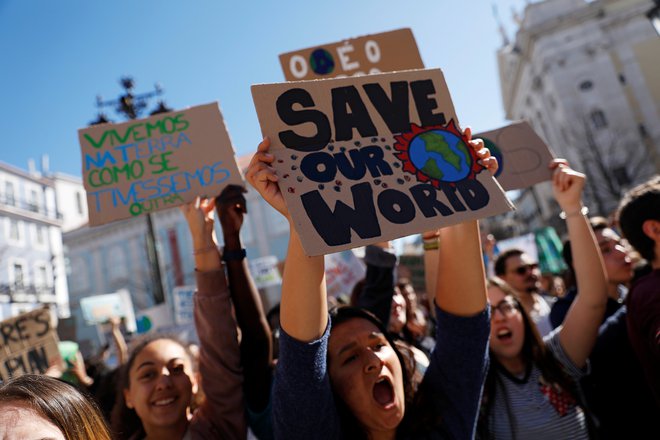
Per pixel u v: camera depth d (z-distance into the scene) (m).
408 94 1.71
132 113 11.62
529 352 2.41
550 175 2.73
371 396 1.62
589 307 2.41
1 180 29.38
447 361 1.72
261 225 29.88
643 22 32.41
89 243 34.78
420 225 1.47
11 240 29.02
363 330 1.70
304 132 1.54
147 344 2.34
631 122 31.61
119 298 6.96
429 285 2.33
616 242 3.33
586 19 33.38
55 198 33.28
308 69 3.29
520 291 4.32
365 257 2.70
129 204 2.61
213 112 2.74
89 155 2.70
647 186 2.36
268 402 2.16
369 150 1.57
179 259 31.56
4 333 3.85
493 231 41.41
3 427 1.06
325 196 1.45
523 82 40.16
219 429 2.03
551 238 7.20
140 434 2.29
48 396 1.17
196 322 2.19
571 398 2.35
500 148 2.87
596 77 32.88
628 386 2.58
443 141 1.66
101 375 4.26
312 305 1.49
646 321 1.99
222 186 2.58
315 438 1.50
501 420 2.28
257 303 2.28
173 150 2.69
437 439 1.69
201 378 2.14
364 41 3.32
